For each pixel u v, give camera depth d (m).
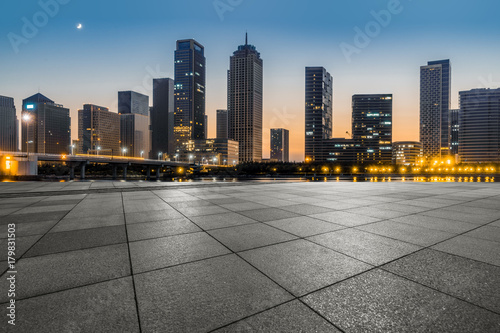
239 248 4.70
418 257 4.28
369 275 3.62
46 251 4.51
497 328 2.49
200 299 2.99
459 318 2.65
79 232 5.75
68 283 3.34
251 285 3.32
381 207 8.88
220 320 2.62
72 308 2.79
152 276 3.56
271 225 6.38
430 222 6.69
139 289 3.21
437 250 4.61
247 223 6.58
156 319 2.62
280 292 3.15
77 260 4.11
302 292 3.15
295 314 2.72
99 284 3.32
